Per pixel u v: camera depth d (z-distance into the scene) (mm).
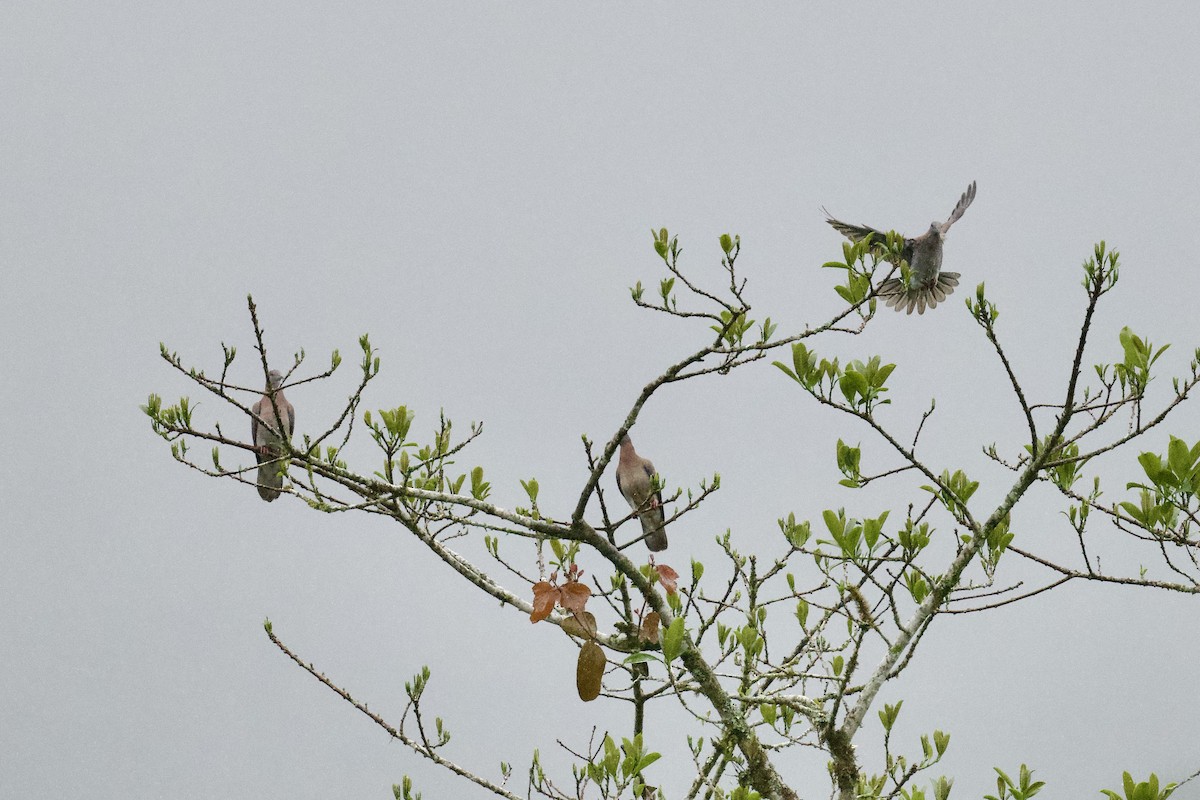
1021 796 8383
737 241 8797
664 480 9852
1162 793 7855
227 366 8719
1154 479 8797
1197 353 8695
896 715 10070
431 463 9781
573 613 9578
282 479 9180
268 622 10391
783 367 9047
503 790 10469
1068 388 8625
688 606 11086
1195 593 8883
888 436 9023
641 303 9000
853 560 9461
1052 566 9328
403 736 10414
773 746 10359
